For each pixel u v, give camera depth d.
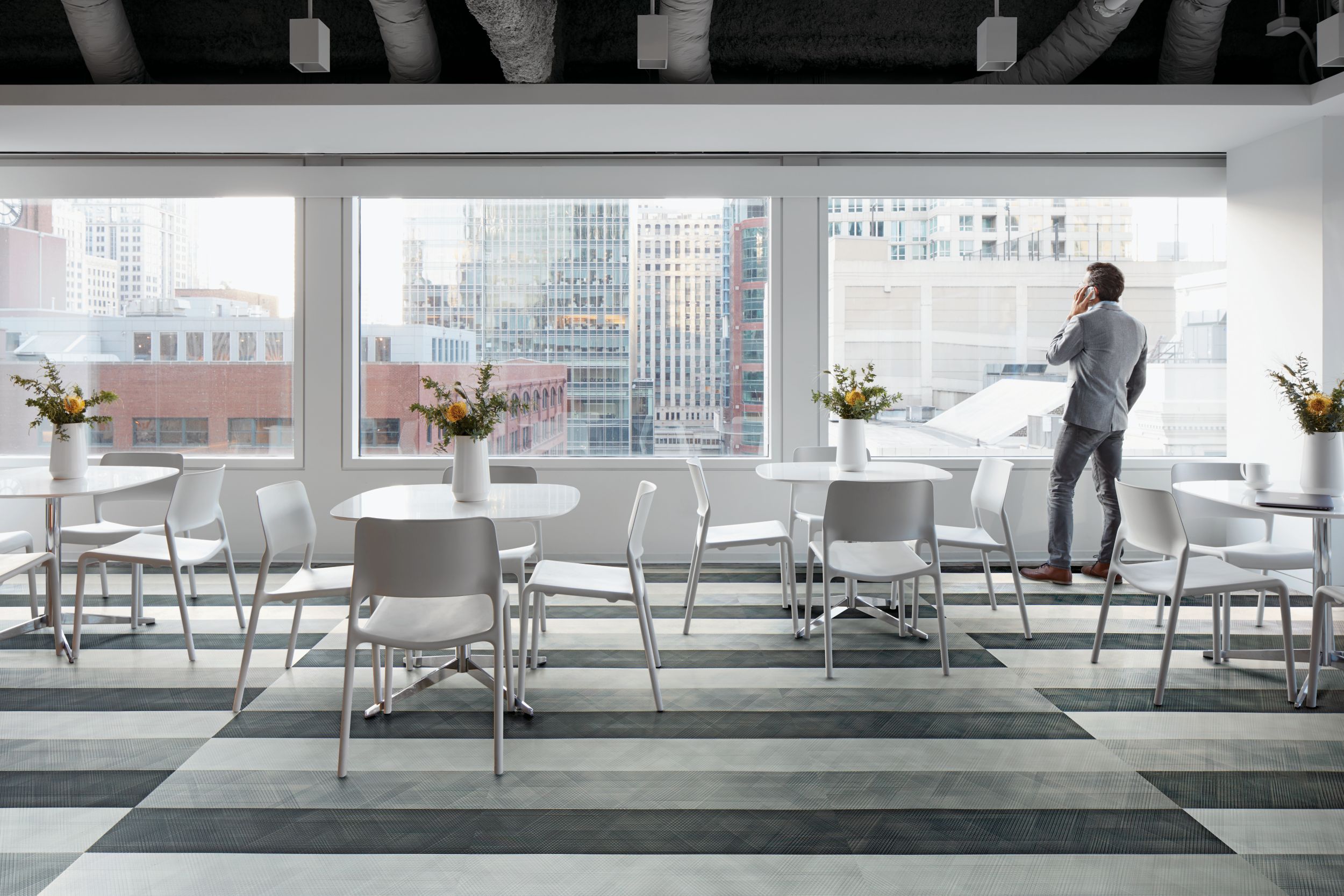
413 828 2.43
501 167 5.88
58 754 2.90
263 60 5.19
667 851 2.31
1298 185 5.11
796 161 5.89
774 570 5.80
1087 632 4.31
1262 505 3.28
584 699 3.42
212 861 2.25
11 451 6.15
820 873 2.21
